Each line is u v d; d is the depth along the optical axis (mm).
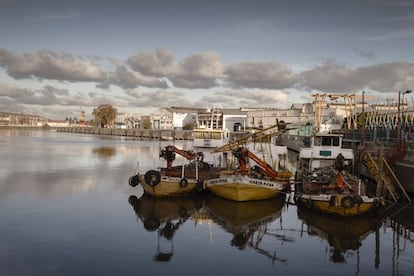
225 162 32250
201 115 130250
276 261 13930
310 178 24422
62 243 15266
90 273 12430
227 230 17703
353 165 31328
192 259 13852
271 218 20047
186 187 23938
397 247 15727
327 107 88375
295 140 61156
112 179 33281
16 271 12492
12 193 25562
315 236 17031
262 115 103562
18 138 117750
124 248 14844
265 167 25391
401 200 24750
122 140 116812
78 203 22828
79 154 59781
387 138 37062
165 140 119000
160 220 19203
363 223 19281
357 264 13852
